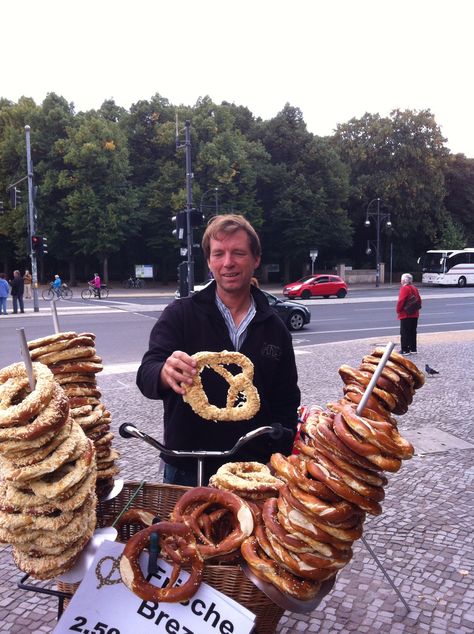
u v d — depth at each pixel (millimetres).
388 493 4980
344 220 47719
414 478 5312
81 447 1829
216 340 2609
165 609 1799
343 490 1669
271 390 2701
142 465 5648
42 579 1846
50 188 39750
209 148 41875
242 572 1840
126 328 16969
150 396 2484
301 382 9312
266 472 2359
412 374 1915
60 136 42031
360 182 50469
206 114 44219
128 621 1803
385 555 3953
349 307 25875
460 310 24297
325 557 1744
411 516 4539
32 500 1741
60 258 43906
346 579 3664
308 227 45406
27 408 1691
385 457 1646
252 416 2375
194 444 2637
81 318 20109
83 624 1807
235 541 1869
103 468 2305
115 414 7410
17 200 25312
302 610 1800
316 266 54312
